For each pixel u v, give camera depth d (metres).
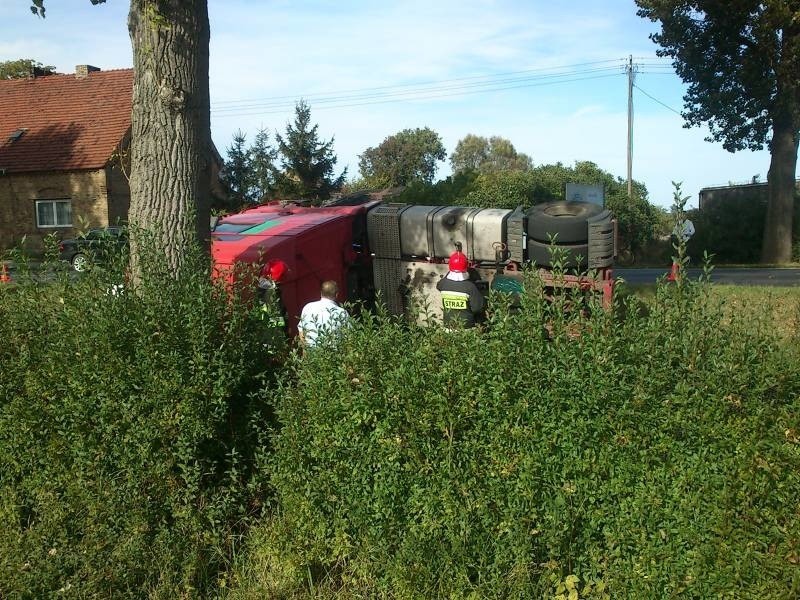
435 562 3.82
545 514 3.66
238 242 8.12
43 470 4.64
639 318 3.88
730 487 3.41
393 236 9.18
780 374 3.50
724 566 3.38
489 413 3.75
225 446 4.54
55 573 4.23
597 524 3.62
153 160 5.39
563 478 3.65
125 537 4.29
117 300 4.47
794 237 32.50
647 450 3.53
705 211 35.81
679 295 3.79
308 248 8.48
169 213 5.40
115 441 4.35
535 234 8.03
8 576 4.23
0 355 4.87
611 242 7.81
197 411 4.27
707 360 3.60
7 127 37.72
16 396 4.73
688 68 31.41
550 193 28.38
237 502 4.61
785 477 3.39
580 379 3.61
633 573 3.54
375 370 3.98
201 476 4.40
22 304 4.91
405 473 3.89
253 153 38.03
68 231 35.38
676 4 29.14
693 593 3.46
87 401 4.37
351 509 4.05
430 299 9.03
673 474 3.51
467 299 7.83
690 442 3.50
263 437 4.58
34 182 35.50
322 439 4.05
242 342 4.63
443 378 3.79
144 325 4.34
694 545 3.47
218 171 38.25
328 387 4.05
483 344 3.84
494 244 8.63
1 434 4.71
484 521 3.73
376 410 3.91
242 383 4.66
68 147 35.94
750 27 28.59
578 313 3.84
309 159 37.91
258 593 4.18
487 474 3.75
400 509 3.93
